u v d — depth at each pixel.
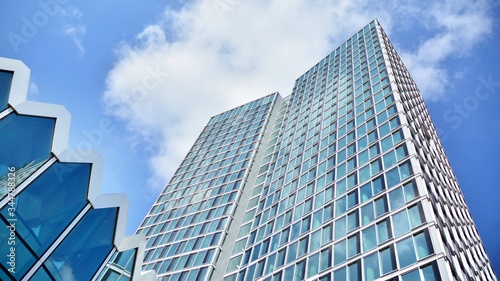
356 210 30.58
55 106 13.33
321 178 40.81
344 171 37.91
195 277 44.44
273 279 32.00
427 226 22.94
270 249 37.28
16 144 11.22
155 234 60.72
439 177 38.88
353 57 69.75
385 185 30.28
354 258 25.69
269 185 52.62
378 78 52.22
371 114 44.38
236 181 62.84
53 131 13.01
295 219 38.00
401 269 21.56
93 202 14.90
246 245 43.78
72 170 13.77
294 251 33.00
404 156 31.81
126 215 17.14
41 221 11.73
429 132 49.84
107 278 15.74
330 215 33.12
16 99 11.81
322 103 61.62
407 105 45.19
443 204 32.75
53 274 12.00
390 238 24.58
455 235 30.62
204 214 58.78
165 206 69.38
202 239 51.94
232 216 53.91
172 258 51.41
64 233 12.81
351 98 53.50
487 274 40.31
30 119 12.12
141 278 18.67
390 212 26.88
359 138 41.53
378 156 35.16
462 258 27.69
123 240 17.17
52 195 12.41
